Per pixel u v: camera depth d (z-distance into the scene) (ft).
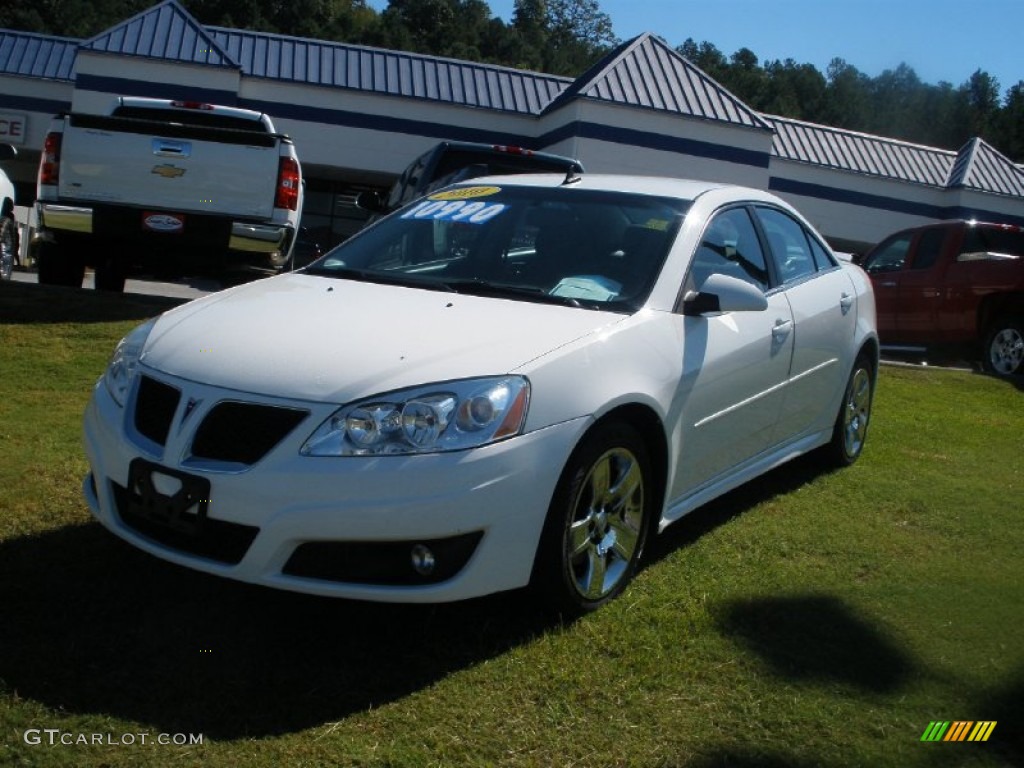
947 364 40.16
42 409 19.47
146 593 12.40
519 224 15.56
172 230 28.63
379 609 12.39
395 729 9.87
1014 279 34.81
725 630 12.26
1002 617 13.19
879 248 40.93
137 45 65.67
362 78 71.15
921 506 17.74
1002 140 281.13
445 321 12.58
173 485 11.23
